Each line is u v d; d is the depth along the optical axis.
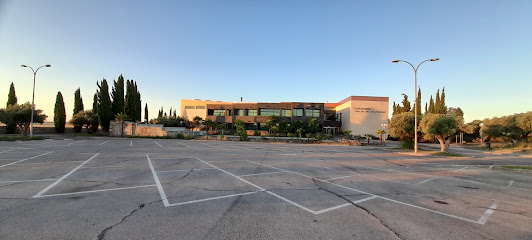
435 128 23.55
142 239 3.75
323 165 13.41
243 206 5.58
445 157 20.61
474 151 29.56
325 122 59.78
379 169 12.59
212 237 3.88
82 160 12.61
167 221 4.52
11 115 33.94
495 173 12.30
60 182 7.56
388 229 4.44
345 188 7.79
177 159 14.12
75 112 51.38
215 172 10.09
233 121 60.88
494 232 4.42
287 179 9.02
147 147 21.86
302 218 4.89
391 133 29.42
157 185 7.47
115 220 4.50
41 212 4.84
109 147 20.83
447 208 5.89
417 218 5.09
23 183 7.32
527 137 31.72
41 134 43.62
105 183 7.58
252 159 15.20
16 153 15.00
